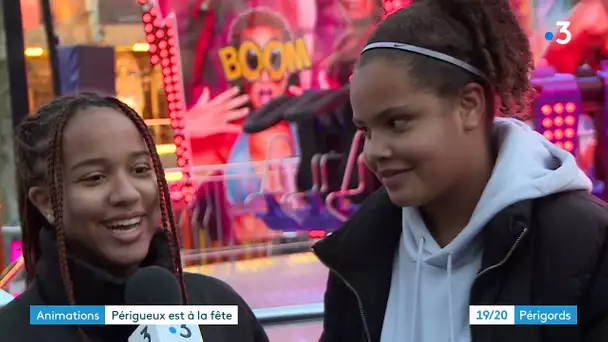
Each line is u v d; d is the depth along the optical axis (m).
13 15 2.75
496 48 0.96
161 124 3.29
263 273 3.35
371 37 0.99
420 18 0.95
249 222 3.51
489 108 0.99
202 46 3.31
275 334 2.88
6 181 2.74
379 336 1.13
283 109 3.46
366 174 3.50
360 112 0.97
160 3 3.19
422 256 1.08
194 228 3.40
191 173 3.37
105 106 1.03
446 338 1.03
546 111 3.45
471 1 0.96
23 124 1.06
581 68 3.70
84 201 0.98
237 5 3.35
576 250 0.93
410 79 0.91
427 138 0.93
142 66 3.21
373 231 1.16
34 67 2.89
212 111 3.38
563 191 0.99
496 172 0.99
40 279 1.04
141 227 1.04
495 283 0.99
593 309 0.92
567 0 3.58
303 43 3.48
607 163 3.63
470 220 1.00
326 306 1.27
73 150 0.98
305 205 3.54
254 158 3.50
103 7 3.06
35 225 1.08
